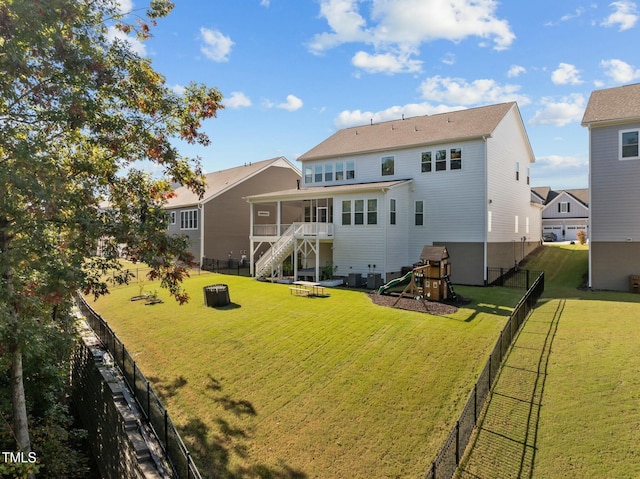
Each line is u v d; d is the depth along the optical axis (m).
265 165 32.66
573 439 6.38
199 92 8.62
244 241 31.25
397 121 26.09
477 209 19.48
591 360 8.84
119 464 7.78
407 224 21.52
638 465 5.62
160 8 7.94
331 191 21.03
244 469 6.59
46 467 8.28
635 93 17.73
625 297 14.97
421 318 12.80
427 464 6.35
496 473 5.92
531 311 13.45
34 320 6.99
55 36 5.90
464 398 7.98
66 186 6.77
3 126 6.20
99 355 10.57
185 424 7.89
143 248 7.27
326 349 10.74
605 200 16.83
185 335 12.65
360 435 7.20
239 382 9.37
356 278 19.52
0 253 5.67
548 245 30.95
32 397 8.93
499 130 20.91
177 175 8.59
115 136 7.30
